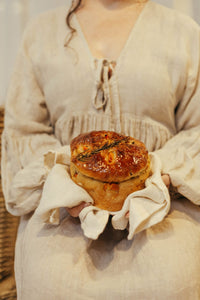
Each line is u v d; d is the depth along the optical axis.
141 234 0.67
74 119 0.86
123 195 0.63
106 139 0.66
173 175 0.73
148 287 0.59
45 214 0.66
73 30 0.88
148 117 0.85
